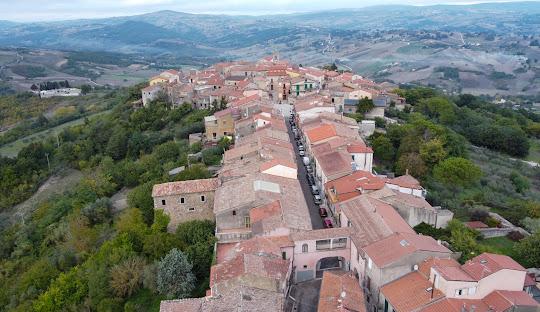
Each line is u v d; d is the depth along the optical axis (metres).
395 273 61.75
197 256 71.00
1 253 111.94
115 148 152.75
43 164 167.00
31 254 104.38
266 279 55.94
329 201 89.56
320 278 70.44
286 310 60.78
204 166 111.81
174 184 85.19
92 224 102.81
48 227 112.62
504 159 154.12
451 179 106.81
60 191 143.12
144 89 188.38
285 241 68.62
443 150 117.69
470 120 182.88
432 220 81.25
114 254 76.88
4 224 132.50
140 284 72.88
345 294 58.34
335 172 93.62
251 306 52.25
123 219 91.19
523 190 122.94
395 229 69.00
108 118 190.88
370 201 78.75
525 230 87.50
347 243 70.50
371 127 133.75
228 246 72.69
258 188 77.94
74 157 163.62
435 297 57.03
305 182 103.88
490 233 84.94
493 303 57.25
